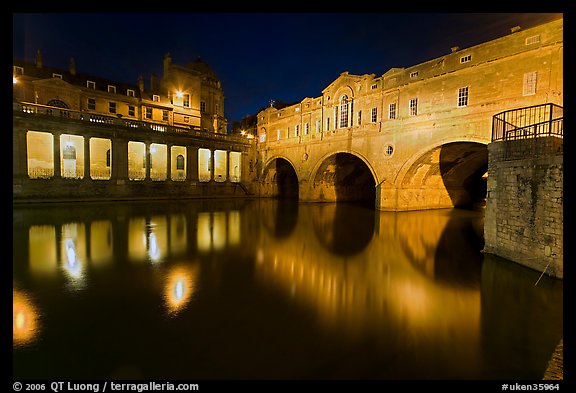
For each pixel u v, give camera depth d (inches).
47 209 1072.8
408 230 839.7
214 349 247.0
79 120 1318.9
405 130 1149.1
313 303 345.4
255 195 2021.4
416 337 275.4
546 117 788.6
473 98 946.7
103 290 368.2
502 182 532.4
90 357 231.8
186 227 821.2
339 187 1785.2
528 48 825.5
